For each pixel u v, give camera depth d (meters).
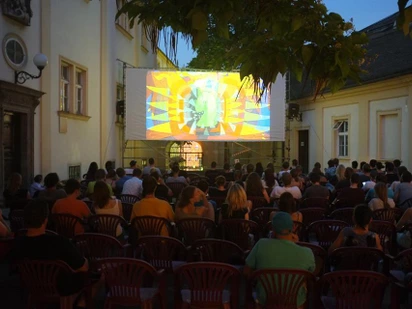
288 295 3.53
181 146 23.08
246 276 3.77
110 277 3.86
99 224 5.86
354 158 17.16
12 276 5.77
